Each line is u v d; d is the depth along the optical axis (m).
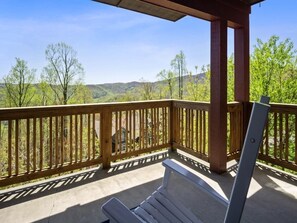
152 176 3.21
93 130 3.42
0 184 2.68
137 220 1.00
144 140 4.03
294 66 10.69
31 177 2.89
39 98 12.12
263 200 2.57
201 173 3.35
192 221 1.69
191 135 4.02
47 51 12.25
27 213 2.30
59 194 2.69
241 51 3.76
